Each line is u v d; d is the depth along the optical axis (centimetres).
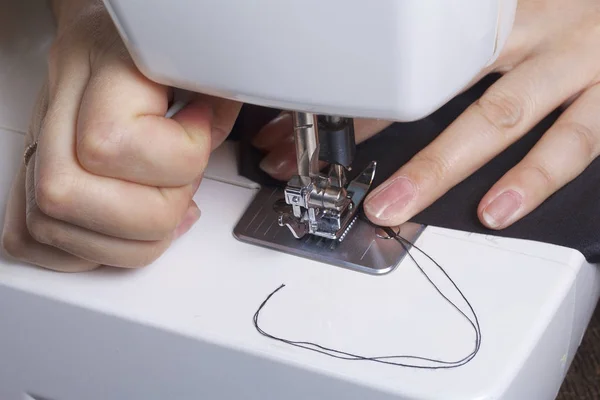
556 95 66
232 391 55
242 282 57
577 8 72
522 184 60
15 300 59
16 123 73
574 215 59
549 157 62
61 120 54
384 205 59
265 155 67
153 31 45
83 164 51
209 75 45
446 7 40
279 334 53
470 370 50
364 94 42
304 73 42
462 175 61
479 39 44
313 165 54
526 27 71
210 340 53
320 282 56
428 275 56
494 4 43
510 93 64
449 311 53
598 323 85
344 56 41
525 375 52
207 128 55
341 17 40
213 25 43
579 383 80
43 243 58
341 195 57
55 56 59
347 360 51
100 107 51
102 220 53
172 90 56
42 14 82
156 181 53
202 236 61
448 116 69
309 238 60
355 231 60
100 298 57
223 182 66
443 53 41
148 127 51
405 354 51
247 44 43
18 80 78
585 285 60
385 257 58
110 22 57
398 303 54
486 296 54
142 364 58
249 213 62
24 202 60
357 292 55
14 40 80
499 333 52
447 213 60
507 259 57
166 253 60
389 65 41
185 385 57
